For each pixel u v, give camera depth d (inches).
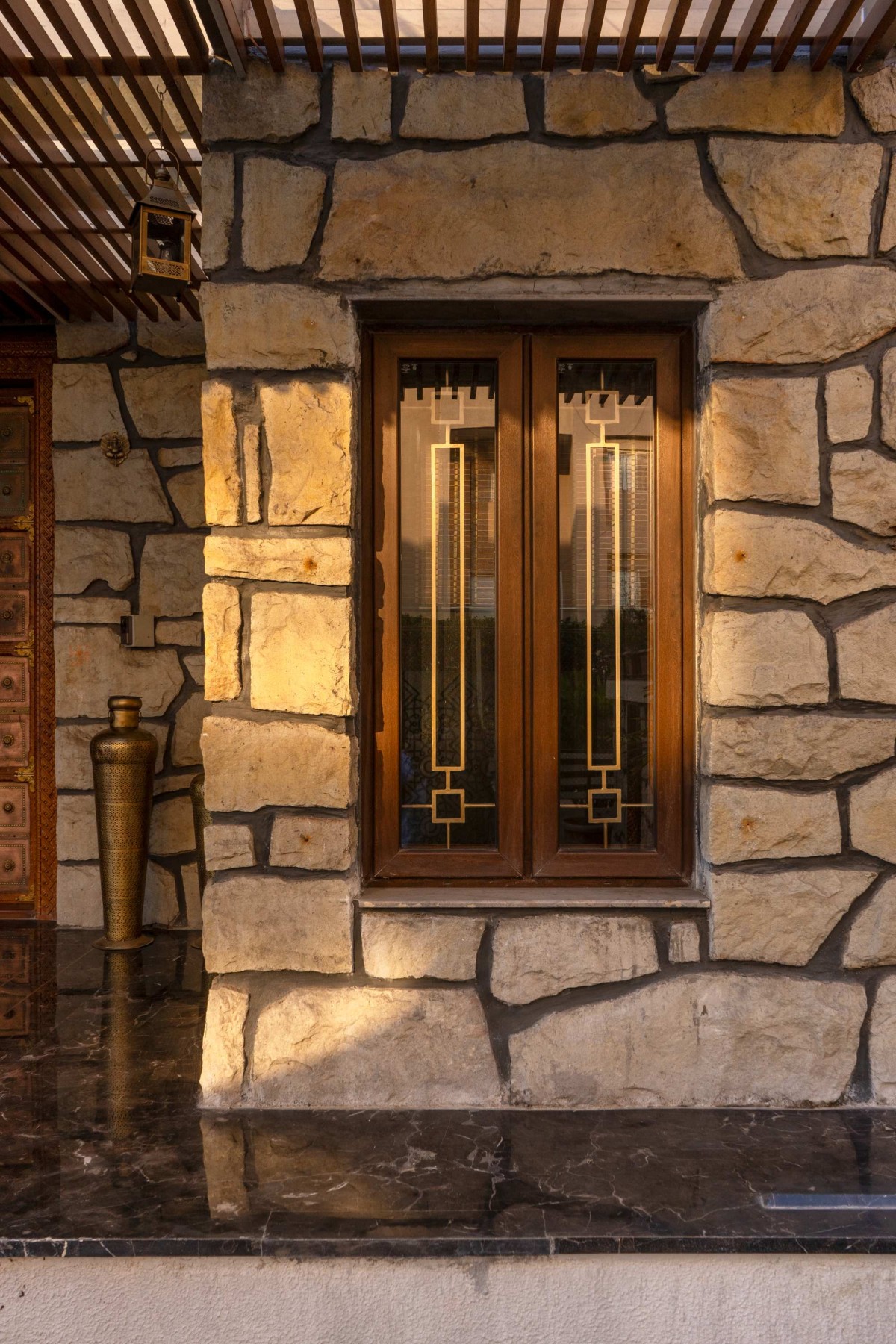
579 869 108.1
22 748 176.2
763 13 89.1
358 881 105.3
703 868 105.0
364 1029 102.3
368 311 104.8
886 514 101.3
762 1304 77.7
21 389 175.3
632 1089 102.0
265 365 102.1
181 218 108.9
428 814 109.7
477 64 100.7
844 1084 101.7
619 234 100.7
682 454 108.2
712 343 101.4
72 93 105.9
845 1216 80.3
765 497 101.7
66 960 151.6
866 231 100.9
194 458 166.2
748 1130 96.4
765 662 101.7
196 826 159.5
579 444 109.4
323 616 102.4
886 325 101.0
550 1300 77.5
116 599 167.2
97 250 140.3
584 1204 82.1
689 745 108.3
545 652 108.2
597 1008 102.1
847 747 101.8
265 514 103.2
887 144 101.0
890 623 101.7
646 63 101.3
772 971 102.5
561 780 109.6
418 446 109.3
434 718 109.9
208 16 89.3
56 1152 91.4
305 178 101.0
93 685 167.5
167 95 128.8
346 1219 79.7
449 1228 78.4
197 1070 110.7
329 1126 97.5
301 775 102.6
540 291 101.3
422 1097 102.3
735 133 100.7
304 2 88.8
